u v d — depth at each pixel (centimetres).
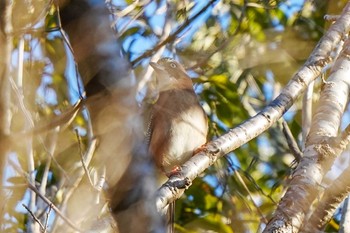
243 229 1201
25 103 955
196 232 1351
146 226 497
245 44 1312
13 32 614
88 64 489
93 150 1048
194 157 897
